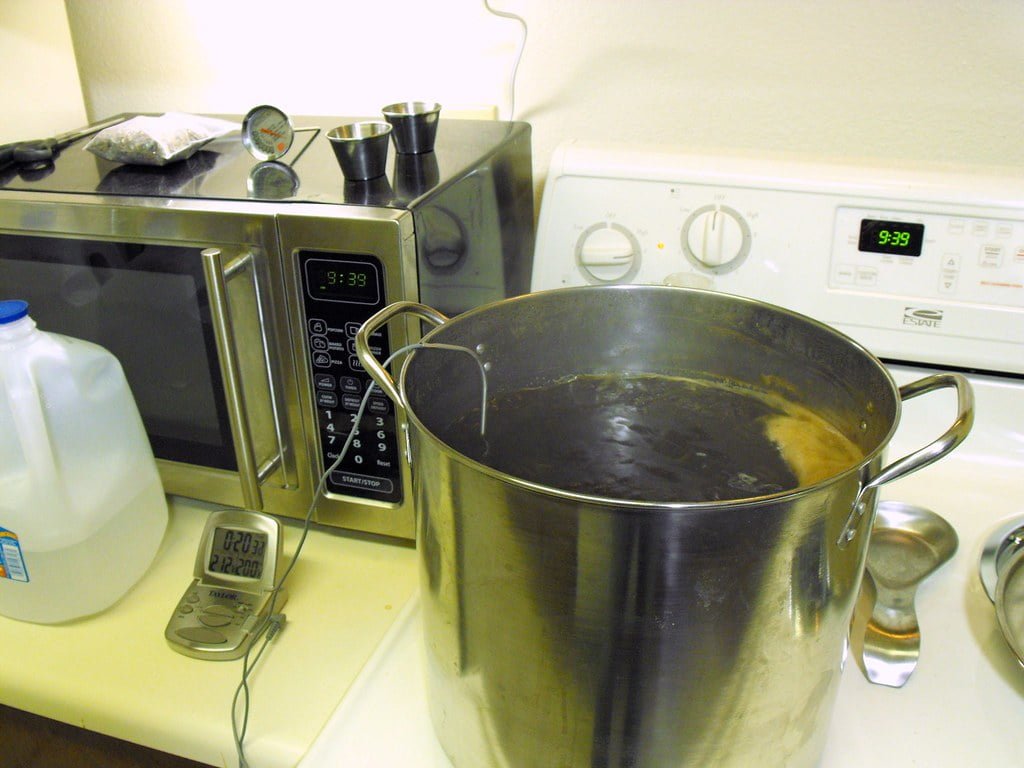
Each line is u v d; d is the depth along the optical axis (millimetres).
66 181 805
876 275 854
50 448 688
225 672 684
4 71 976
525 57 1024
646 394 683
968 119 909
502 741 527
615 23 976
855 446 594
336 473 796
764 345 657
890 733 598
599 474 572
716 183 870
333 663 692
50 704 674
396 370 726
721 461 592
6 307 679
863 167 855
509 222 955
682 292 666
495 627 482
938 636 677
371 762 597
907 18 884
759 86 956
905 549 755
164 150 817
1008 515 809
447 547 489
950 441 459
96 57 1187
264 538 755
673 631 439
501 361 668
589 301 676
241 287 729
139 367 833
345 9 1066
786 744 516
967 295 833
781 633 460
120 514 758
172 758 685
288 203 712
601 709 474
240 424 728
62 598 724
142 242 752
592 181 906
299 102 1140
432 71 1069
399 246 674
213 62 1147
